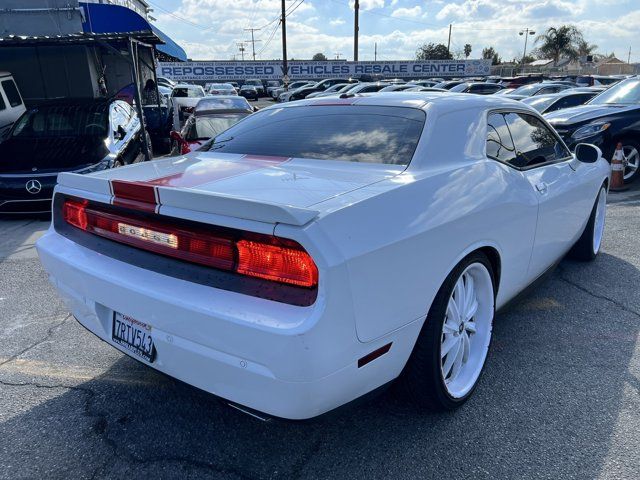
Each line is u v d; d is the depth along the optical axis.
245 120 3.38
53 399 2.65
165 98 16.39
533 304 3.70
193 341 1.89
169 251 2.04
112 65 15.08
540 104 10.74
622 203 6.76
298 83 39.16
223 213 1.83
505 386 2.70
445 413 2.48
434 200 2.17
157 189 1.99
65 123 7.71
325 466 2.17
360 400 2.00
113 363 3.01
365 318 1.82
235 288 1.83
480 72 49.06
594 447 2.24
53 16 10.15
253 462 2.20
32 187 6.20
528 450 2.23
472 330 2.60
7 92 10.91
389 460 2.19
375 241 1.83
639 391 2.65
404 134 2.56
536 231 3.00
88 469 2.17
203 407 2.59
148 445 2.31
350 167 2.40
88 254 2.33
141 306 2.02
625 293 3.88
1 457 2.23
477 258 2.46
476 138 2.70
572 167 3.62
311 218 1.71
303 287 1.72
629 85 8.45
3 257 5.02
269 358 1.71
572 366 2.89
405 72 47.78
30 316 3.65
